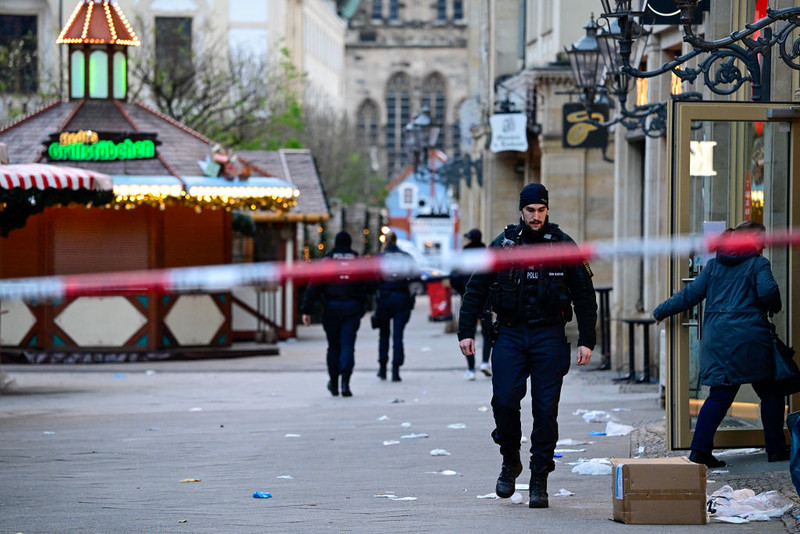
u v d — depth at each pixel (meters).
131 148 65.88
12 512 23.14
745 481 25.03
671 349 28.55
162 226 66.56
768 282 25.72
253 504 23.81
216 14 165.50
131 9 162.25
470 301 23.23
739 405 28.59
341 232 47.09
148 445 32.75
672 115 28.61
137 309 66.56
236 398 46.66
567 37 75.50
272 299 80.00
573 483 25.81
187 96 120.56
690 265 28.50
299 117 132.88
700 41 25.59
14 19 152.25
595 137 57.19
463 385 51.00
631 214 55.12
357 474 27.56
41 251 66.00
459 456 30.16
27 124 68.19
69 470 28.47
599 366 56.62
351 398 46.06
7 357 66.31
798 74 31.72
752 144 29.66
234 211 81.12
